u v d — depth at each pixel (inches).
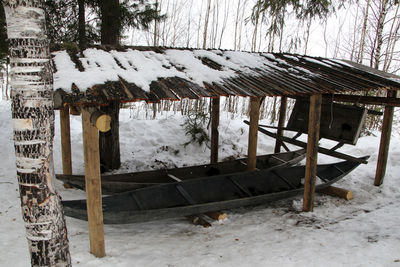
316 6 355.3
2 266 114.4
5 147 285.6
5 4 66.5
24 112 68.1
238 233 159.0
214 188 202.8
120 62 160.7
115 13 226.4
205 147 324.2
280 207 199.6
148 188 177.0
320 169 236.1
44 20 70.6
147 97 125.8
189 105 443.2
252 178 218.5
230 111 459.2
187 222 177.8
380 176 233.3
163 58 180.1
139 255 132.0
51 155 73.5
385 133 227.8
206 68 176.9
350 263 119.6
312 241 144.0
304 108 233.9
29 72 67.5
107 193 186.9
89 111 119.0
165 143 319.3
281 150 331.9
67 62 149.7
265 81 173.5
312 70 206.5
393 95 214.8
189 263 125.1
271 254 131.4
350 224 165.5
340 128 205.9
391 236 144.3
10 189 203.3
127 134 331.3
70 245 136.1
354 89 177.8
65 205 140.9
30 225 71.4
